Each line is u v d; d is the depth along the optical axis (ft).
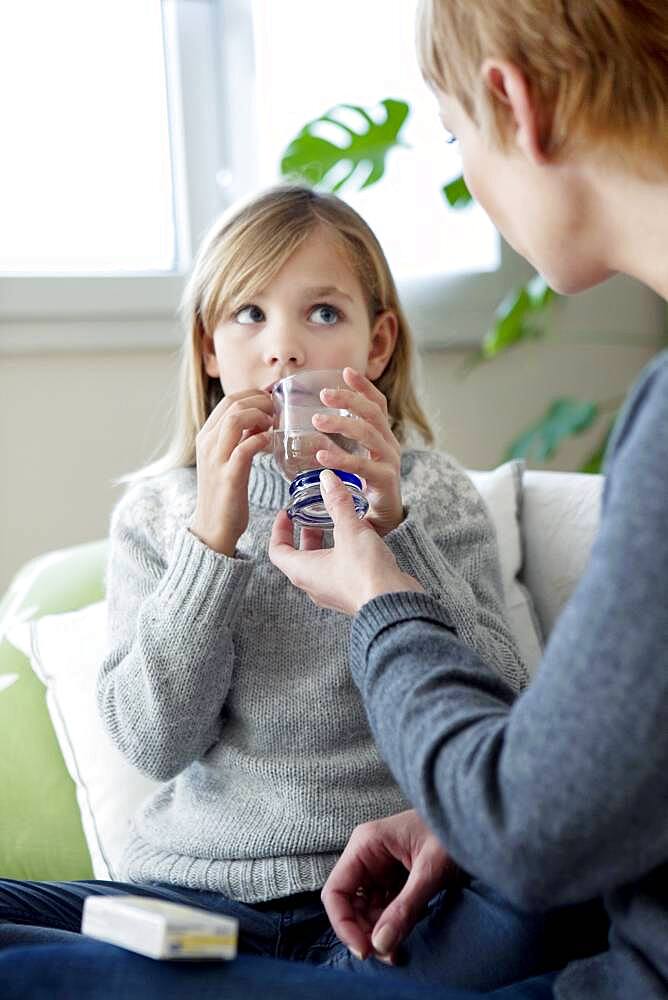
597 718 2.05
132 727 3.86
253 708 3.98
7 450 6.93
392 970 3.22
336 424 3.57
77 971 2.46
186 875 3.81
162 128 7.53
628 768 2.04
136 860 3.99
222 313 4.33
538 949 3.09
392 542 3.81
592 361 8.55
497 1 2.50
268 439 3.80
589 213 2.62
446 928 3.22
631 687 2.03
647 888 2.40
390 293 4.69
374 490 3.69
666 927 2.34
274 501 4.28
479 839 2.21
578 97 2.47
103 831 4.62
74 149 7.31
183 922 2.40
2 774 4.91
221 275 4.30
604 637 2.06
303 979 2.45
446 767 2.29
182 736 3.84
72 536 7.09
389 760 2.45
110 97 7.39
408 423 4.93
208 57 7.57
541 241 2.69
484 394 8.20
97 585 5.56
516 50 2.51
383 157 7.25
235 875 3.73
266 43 7.70
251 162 7.68
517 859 2.16
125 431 7.18
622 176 2.53
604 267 2.72
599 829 2.09
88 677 4.97
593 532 5.05
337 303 4.33
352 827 3.79
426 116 8.15
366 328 4.46
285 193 4.51
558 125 2.52
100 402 7.13
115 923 2.45
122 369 7.17
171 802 4.17
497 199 2.76
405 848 3.35
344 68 7.94
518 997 2.65
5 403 6.92
